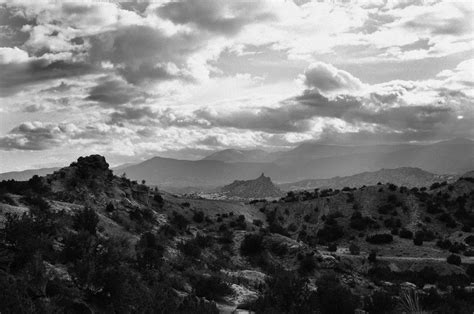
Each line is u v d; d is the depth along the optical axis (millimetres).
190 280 50750
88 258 29969
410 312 20047
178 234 79000
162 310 29781
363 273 92250
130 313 28141
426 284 88562
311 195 180500
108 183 85750
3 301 20531
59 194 71375
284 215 162375
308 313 37656
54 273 27891
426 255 111750
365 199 160875
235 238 89875
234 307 44344
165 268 48688
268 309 36906
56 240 37094
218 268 64938
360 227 140250
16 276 25312
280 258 84312
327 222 147875
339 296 38906
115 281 27812
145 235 59656
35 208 47594
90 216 48906
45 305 22156
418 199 156875
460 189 160875
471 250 114562
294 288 39562
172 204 105812
